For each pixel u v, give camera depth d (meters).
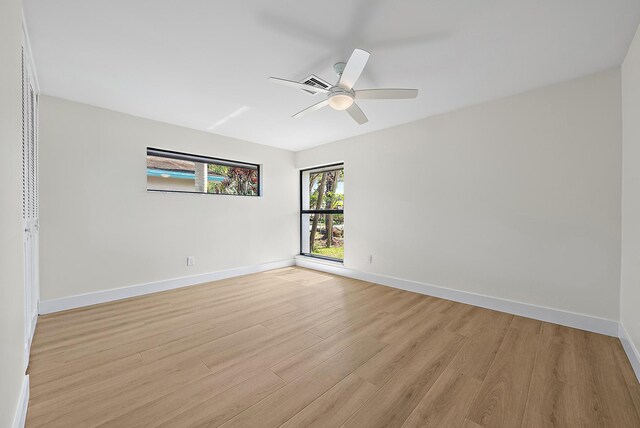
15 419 1.18
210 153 3.99
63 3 1.53
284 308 2.92
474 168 3.01
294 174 5.18
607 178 2.27
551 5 1.57
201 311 2.82
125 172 3.25
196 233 3.87
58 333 2.30
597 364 1.83
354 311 2.83
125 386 1.60
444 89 2.62
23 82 1.71
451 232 3.20
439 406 1.45
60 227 2.83
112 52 2.03
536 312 2.61
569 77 2.39
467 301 3.05
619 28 1.76
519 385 1.61
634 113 1.90
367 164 4.05
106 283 3.11
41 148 2.72
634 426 1.31
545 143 2.56
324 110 3.15
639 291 1.79
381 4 1.56
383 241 3.87
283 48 1.98
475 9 1.60
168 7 1.58
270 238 4.79
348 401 1.49
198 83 2.51
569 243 2.44
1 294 0.99
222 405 1.45
